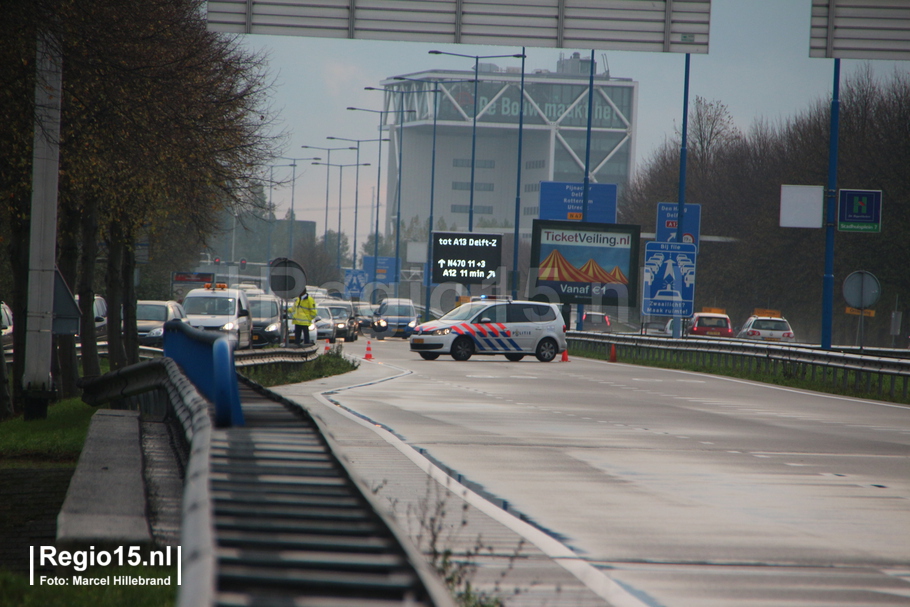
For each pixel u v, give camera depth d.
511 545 28.92
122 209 91.88
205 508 13.18
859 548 29.91
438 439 53.31
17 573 24.67
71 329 65.62
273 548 13.30
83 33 64.44
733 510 35.44
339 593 11.65
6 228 96.69
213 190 92.19
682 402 83.56
